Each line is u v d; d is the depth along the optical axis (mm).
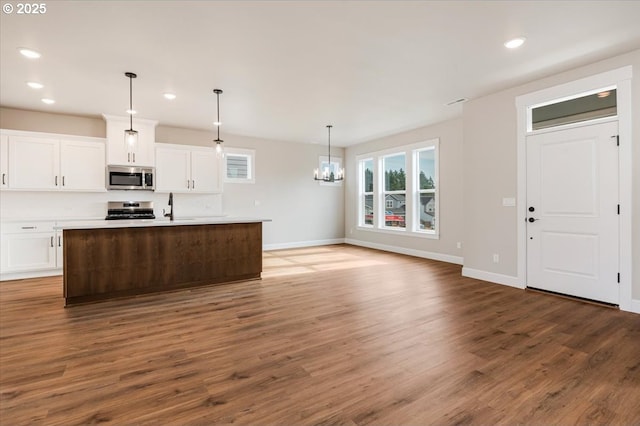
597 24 2645
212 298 3730
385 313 3203
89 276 3529
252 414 1678
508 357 2283
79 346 2475
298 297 3762
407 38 2879
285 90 4172
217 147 4379
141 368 2145
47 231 4770
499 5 2389
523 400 1794
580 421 1622
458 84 3996
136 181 5477
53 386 1925
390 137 7047
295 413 1686
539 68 3521
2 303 3535
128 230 3744
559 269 3719
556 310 3252
